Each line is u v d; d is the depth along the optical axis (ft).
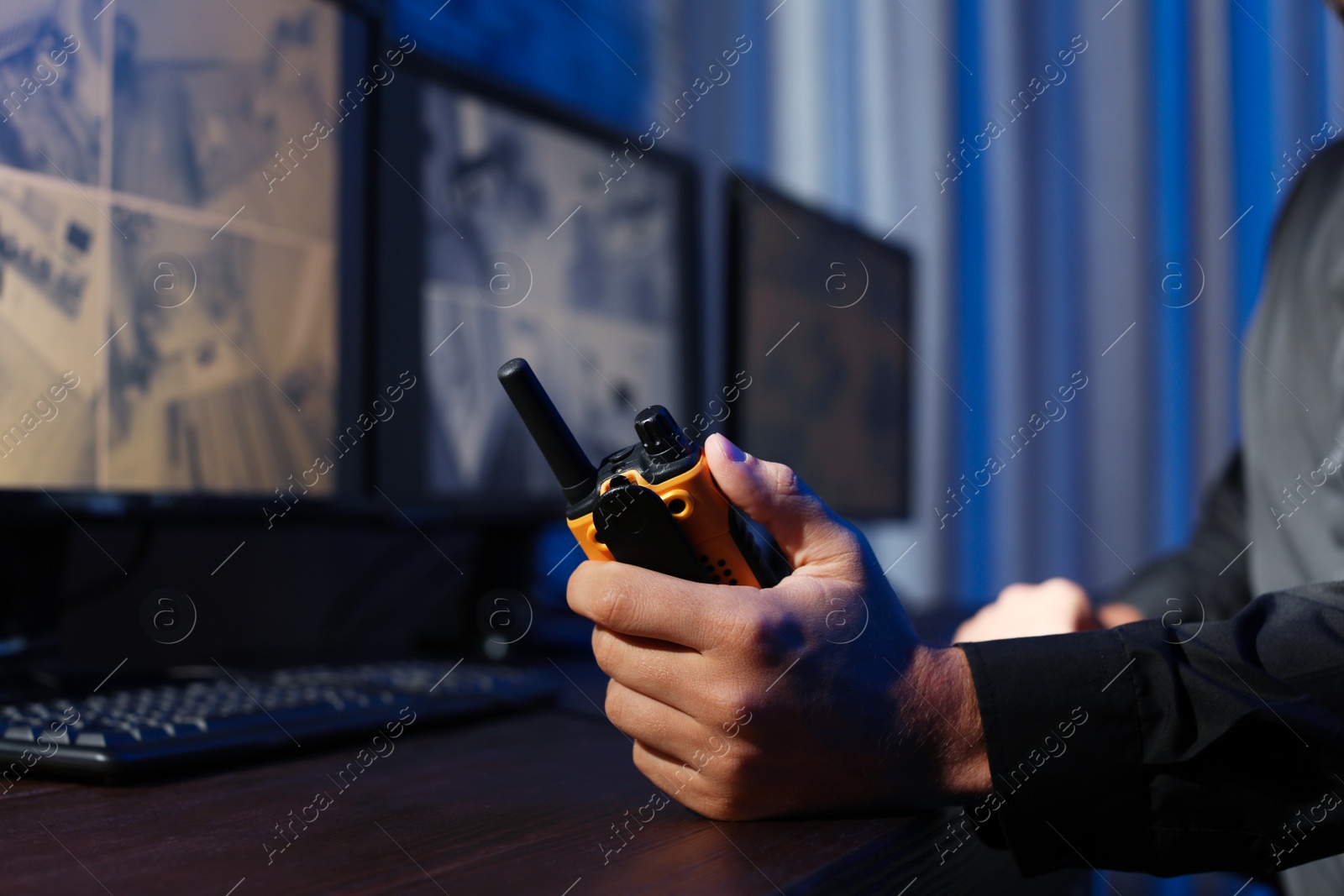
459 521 3.19
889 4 6.87
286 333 2.65
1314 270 2.75
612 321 3.86
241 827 1.29
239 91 2.56
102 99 2.26
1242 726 1.47
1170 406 6.56
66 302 2.18
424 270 3.13
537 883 1.10
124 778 1.49
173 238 2.39
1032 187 6.76
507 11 4.86
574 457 1.57
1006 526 6.74
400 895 1.04
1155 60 6.59
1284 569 2.73
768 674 1.39
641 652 1.45
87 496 2.19
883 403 5.31
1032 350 6.74
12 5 2.09
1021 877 1.98
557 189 3.65
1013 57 6.77
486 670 2.54
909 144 6.84
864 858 1.27
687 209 4.28
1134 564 6.56
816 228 4.81
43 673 2.27
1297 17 6.28
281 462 2.63
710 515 1.51
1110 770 1.48
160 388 2.35
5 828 1.27
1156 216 6.59
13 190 2.09
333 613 3.68
